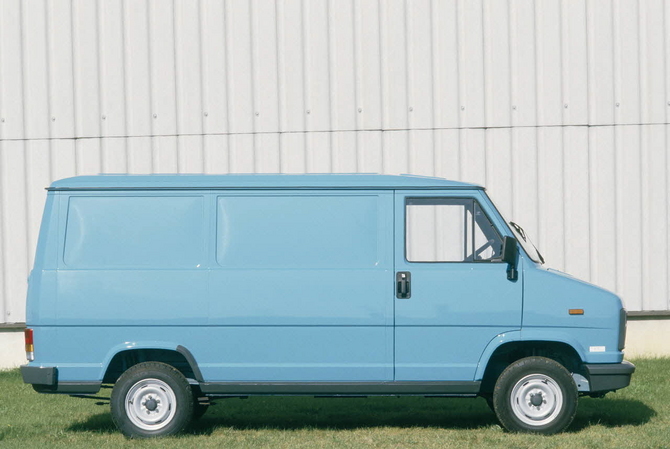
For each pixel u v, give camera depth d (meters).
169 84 12.18
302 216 7.64
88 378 7.48
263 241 7.61
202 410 8.57
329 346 7.52
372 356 7.52
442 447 7.10
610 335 7.53
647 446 7.09
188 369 8.02
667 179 12.27
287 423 8.39
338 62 12.15
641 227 12.23
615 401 9.22
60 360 7.49
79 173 12.25
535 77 12.18
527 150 12.19
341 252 7.60
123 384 7.53
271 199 7.66
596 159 12.23
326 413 8.90
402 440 7.43
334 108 12.17
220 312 7.52
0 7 12.18
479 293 7.52
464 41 12.15
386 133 12.19
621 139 12.23
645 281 12.24
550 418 7.58
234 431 7.93
